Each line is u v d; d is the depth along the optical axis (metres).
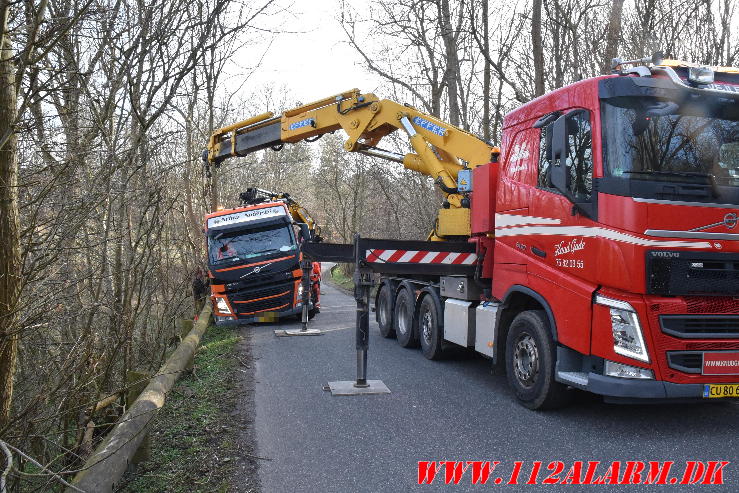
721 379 5.00
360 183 30.47
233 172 23.45
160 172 5.14
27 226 3.44
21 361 3.88
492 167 7.34
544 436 5.29
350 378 7.74
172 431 5.55
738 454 4.76
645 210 4.92
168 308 7.82
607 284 5.10
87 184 3.89
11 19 3.19
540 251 6.06
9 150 2.95
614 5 11.14
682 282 4.93
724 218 5.02
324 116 11.10
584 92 5.56
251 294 13.14
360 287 7.19
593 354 5.23
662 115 5.21
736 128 5.30
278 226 13.69
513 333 6.54
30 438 3.41
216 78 5.43
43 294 3.37
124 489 4.25
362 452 4.93
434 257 7.55
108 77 4.26
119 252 4.87
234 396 6.85
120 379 5.46
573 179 5.57
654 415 5.94
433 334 8.91
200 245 13.46
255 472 4.54
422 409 6.21
